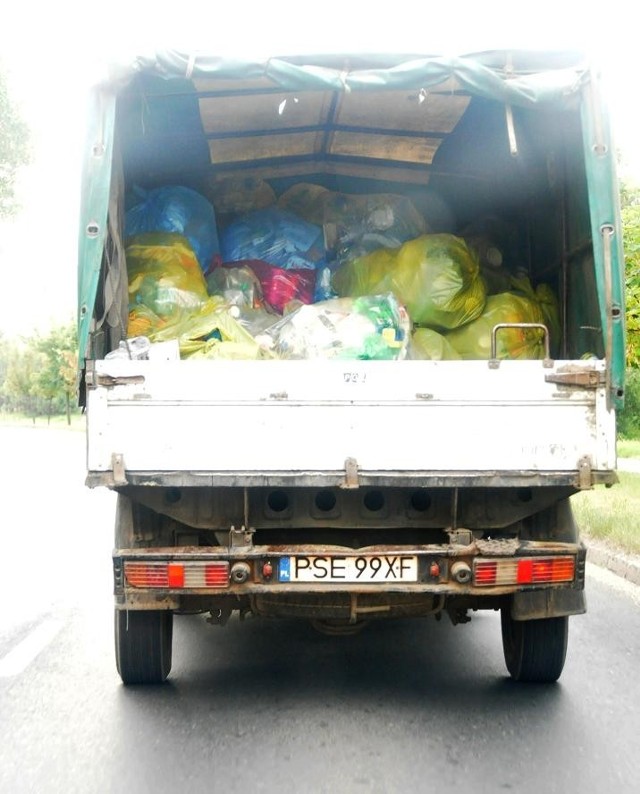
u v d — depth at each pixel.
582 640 6.43
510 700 5.12
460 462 4.61
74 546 10.98
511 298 6.18
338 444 4.59
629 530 9.80
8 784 3.99
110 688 5.36
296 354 5.38
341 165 7.52
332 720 4.77
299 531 5.01
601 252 4.85
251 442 4.59
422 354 5.77
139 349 5.03
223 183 7.45
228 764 4.18
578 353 5.93
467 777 4.03
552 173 6.37
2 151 22.03
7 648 6.29
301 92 5.91
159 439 4.57
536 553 4.55
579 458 4.64
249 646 6.34
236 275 6.39
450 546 4.59
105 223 4.78
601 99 4.92
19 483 20.41
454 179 7.61
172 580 4.50
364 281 6.32
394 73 4.92
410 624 6.99
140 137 6.42
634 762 4.22
